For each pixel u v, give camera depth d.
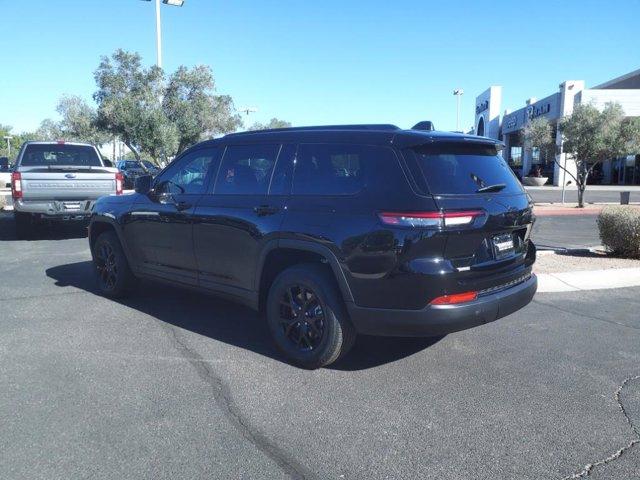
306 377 4.51
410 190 4.06
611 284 7.89
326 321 4.46
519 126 44.56
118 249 6.71
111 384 4.32
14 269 8.75
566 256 10.09
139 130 20.48
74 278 8.09
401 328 4.12
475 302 4.16
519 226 4.60
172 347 5.18
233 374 4.56
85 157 13.27
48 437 3.52
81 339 5.36
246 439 3.53
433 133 4.39
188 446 3.43
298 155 4.83
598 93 34.78
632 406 4.04
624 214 9.66
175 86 22.28
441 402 4.08
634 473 3.18
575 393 4.26
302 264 4.69
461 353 5.10
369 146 4.38
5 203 18.91
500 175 4.70
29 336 5.44
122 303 6.71
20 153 12.66
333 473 3.17
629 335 5.67
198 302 6.77
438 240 3.96
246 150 5.29
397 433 3.62
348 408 3.97
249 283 5.05
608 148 20.39
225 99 23.81
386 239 4.04
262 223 4.82
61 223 15.48
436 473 3.17
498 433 3.63
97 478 3.09
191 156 5.86
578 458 3.34
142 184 6.31
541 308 6.68
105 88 21.92
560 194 31.14
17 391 4.18
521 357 5.02
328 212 4.41
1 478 3.07
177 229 5.74
